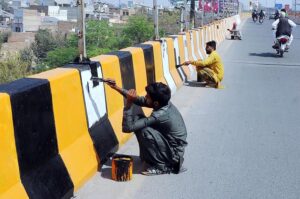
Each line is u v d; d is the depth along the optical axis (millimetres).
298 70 14445
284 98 9789
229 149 6133
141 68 7301
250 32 37500
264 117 8023
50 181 3955
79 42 5223
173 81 10000
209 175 5176
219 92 10266
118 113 5988
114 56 6031
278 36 18609
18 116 3576
